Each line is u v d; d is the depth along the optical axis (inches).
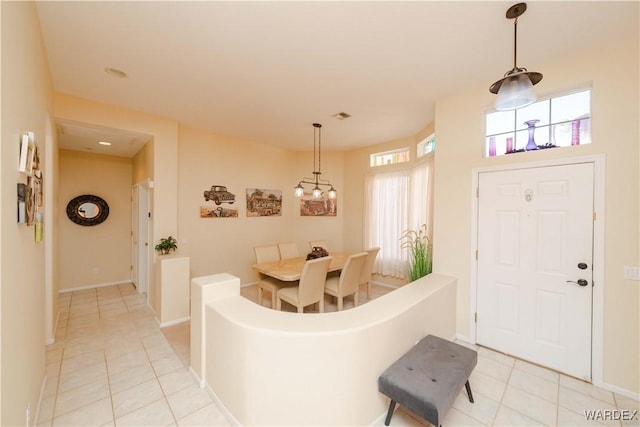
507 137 109.2
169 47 85.1
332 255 183.2
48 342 114.1
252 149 205.8
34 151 63.2
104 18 72.0
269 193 217.0
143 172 172.4
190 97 121.9
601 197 86.9
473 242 114.5
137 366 98.8
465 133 116.1
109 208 202.1
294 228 234.4
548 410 78.2
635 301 82.1
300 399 65.8
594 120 87.8
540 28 76.3
